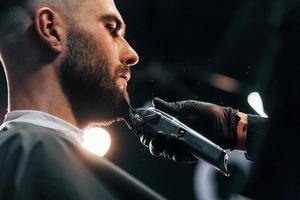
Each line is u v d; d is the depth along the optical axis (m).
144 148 3.84
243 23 3.56
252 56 3.54
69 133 1.38
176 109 2.12
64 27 1.42
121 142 3.82
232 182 3.56
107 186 1.26
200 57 4.06
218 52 3.79
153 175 3.86
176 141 1.69
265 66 3.40
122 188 1.26
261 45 3.45
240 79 3.67
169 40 4.24
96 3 1.45
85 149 1.31
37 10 1.41
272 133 1.78
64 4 1.42
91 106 1.45
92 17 1.44
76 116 1.44
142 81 4.08
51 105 1.41
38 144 1.28
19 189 1.23
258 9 3.46
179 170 3.86
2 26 1.42
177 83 4.03
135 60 1.50
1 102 3.58
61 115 1.41
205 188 3.76
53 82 1.41
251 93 3.54
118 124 3.79
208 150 1.68
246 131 2.13
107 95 1.46
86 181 1.26
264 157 1.78
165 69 4.09
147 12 4.17
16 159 1.26
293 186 1.72
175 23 4.14
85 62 1.43
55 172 1.25
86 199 1.23
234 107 3.76
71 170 1.26
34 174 1.24
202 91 3.92
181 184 3.85
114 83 1.46
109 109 1.47
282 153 1.75
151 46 4.17
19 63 1.42
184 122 2.12
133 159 3.84
